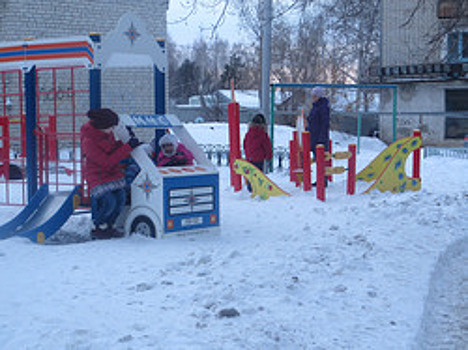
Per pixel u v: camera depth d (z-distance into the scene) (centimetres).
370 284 441
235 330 339
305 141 970
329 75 3256
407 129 2775
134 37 698
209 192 661
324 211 793
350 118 3281
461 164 1472
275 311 378
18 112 1927
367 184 1056
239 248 571
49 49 691
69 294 417
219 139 2602
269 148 1061
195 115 5066
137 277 466
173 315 370
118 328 346
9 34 2011
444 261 546
